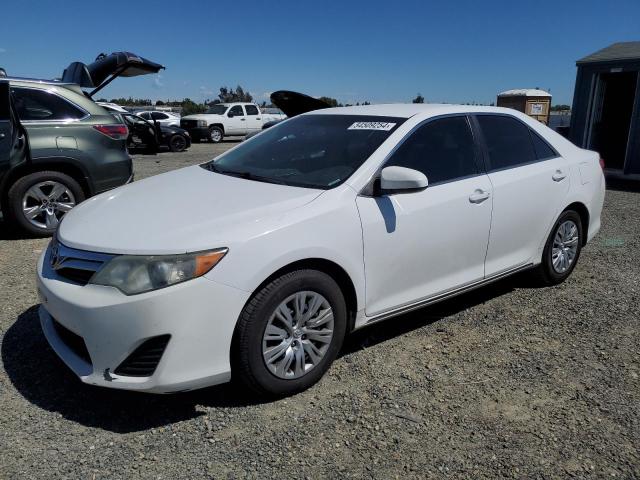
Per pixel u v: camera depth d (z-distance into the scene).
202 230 2.81
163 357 2.66
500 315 4.27
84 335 2.70
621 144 11.99
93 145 6.38
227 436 2.73
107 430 2.76
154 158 16.27
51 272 2.98
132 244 2.74
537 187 4.34
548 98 13.76
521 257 4.39
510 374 3.38
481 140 4.10
